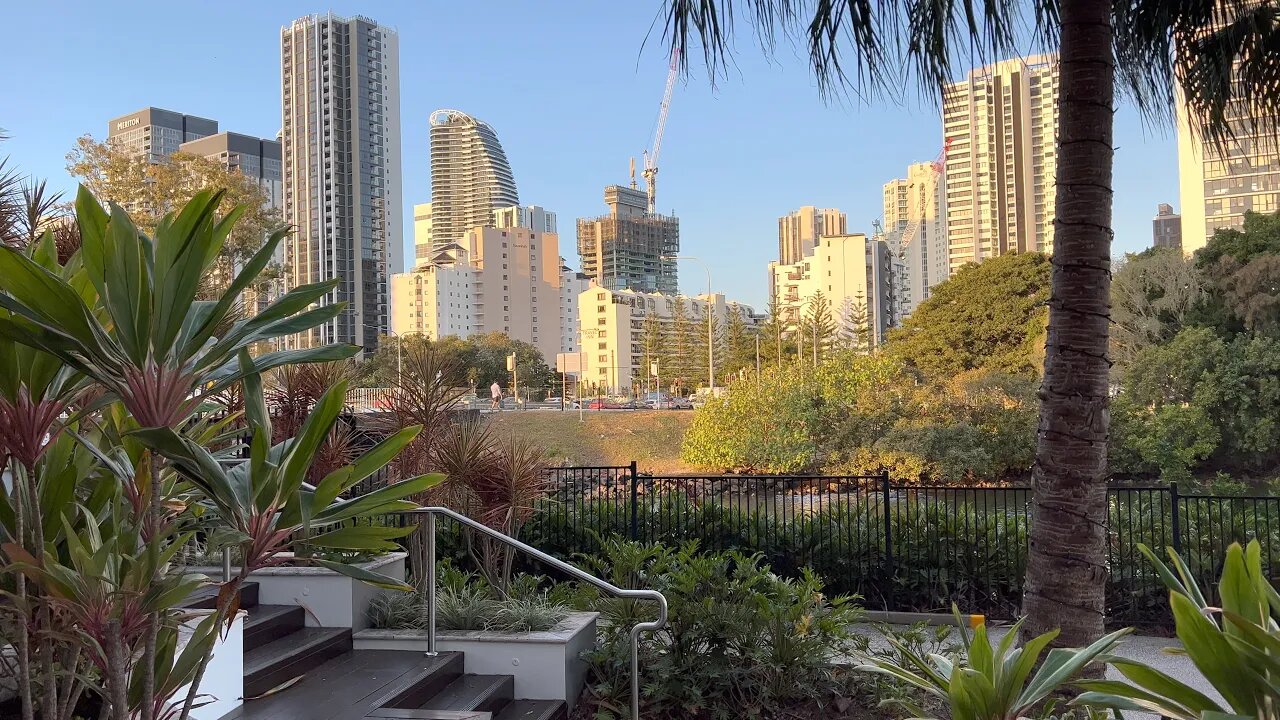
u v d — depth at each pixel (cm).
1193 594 273
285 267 2992
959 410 2783
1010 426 2695
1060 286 483
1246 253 3322
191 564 565
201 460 236
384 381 763
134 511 279
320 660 521
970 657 294
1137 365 3172
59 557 283
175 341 245
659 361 10406
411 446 719
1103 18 483
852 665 548
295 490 251
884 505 877
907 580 885
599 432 4422
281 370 730
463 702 491
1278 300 3062
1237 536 856
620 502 1008
